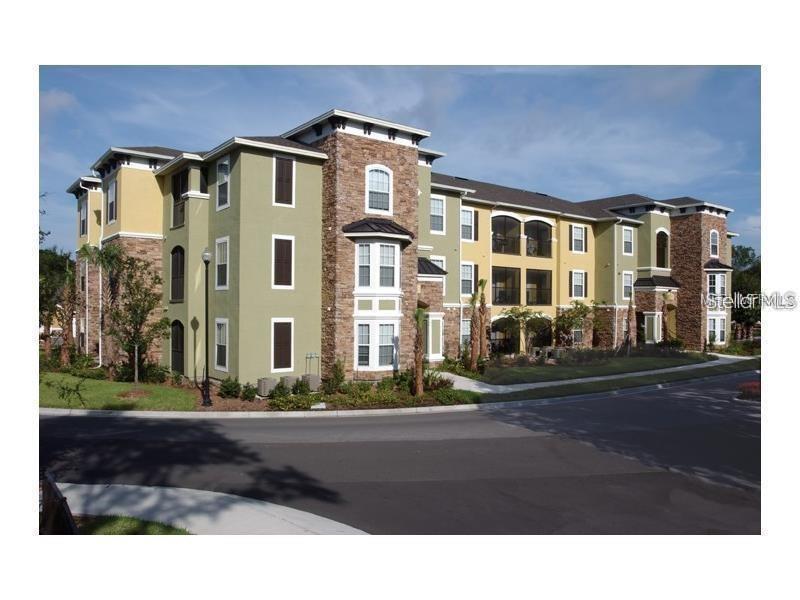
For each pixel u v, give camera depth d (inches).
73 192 1209.4
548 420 643.5
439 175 1280.8
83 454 460.1
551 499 362.9
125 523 303.6
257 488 376.5
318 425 601.9
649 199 1601.9
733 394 880.9
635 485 393.4
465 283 1258.0
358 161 840.3
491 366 1104.8
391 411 681.6
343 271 821.2
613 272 1524.4
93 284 1080.8
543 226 1457.9
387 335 843.4
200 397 727.7
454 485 390.3
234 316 772.6
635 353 1393.9
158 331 807.7
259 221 780.0
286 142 831.7
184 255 864.3
